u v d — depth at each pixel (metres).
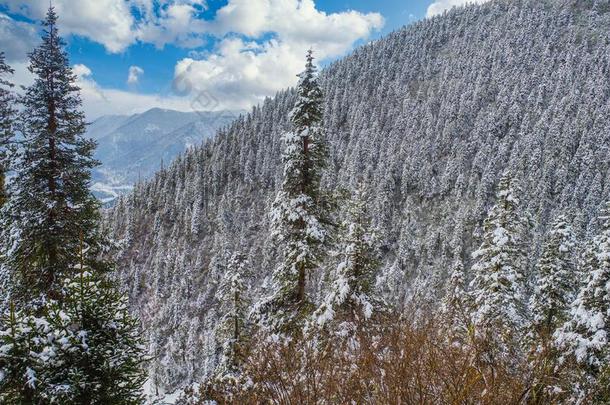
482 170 123.19
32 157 13.90
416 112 172.88
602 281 13.53
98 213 15.09
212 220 139.75
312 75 13.48
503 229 17.80
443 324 6.07
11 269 13.73
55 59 14.05
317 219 13.71
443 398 4.38
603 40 184.25
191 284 113.88
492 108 153.38
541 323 18.75
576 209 86.06
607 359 10.96
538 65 177.25
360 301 12.08
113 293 7.66
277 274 13.87
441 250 98.56
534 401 4.09
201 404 10.84
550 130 125.06
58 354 6.38
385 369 5.03
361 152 151.50
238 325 19.41
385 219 114.62
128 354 7.26
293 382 5.79
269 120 185.75
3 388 6.04
